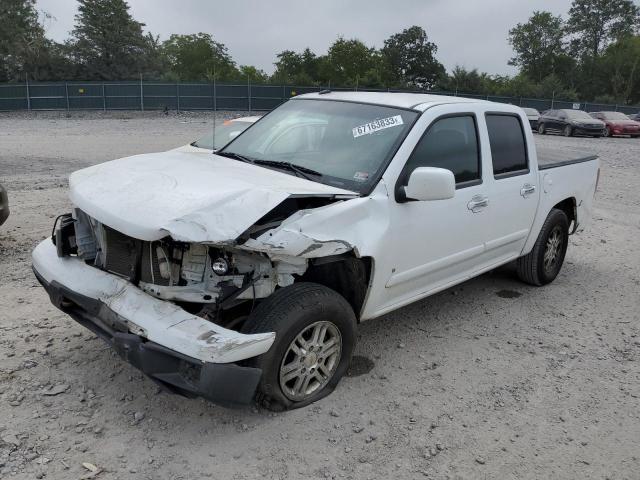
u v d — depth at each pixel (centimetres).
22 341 439
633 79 7738
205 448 330
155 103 3947
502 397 401
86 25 6053
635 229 926
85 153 1653
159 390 383
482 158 482
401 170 403
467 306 564
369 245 373
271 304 341
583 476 325
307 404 373
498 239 517
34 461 311
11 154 1573
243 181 365
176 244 343
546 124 3272
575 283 650
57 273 379
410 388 406
